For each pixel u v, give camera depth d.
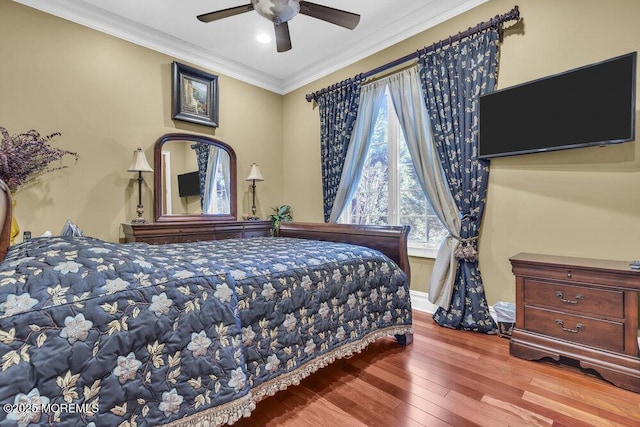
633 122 1.87
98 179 2.94
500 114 2.41
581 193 2.17
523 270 2.05
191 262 1.41
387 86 3.31
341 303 1.86
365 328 1.99
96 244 1.29
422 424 1.41
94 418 0.91
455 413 1.49
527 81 2.36
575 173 2.19
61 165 2.72
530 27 2.36
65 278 0.98
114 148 3.04
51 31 2.68
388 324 2.14
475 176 2.58
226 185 3.95
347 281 1.92
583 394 1.63
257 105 4.30
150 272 1.17
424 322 2.74
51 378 0.85
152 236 3.05
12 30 2.50
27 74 2.57
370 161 3.61
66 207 2.75
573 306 1.86
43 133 2.64
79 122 2.83
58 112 2.71
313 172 4.23
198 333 1.16
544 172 2.32
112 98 3.03
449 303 2.65
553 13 2.26
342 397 1.63
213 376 1.17
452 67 2.69
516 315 2.09
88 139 2.88
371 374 1.86
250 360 1.38
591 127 2.01
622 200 2.02
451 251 2.65
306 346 1.63
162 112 3.39
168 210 3.39
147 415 1.01
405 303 2.25
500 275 2.54
